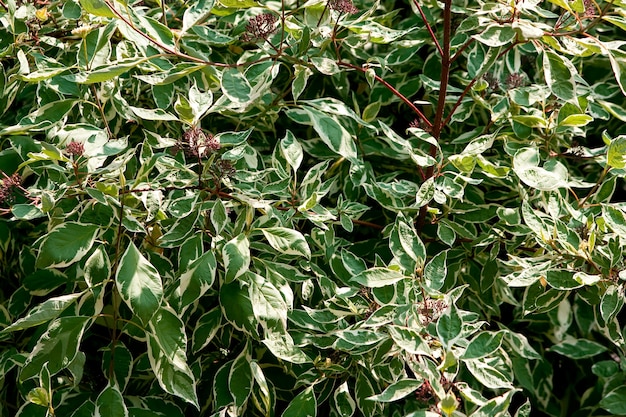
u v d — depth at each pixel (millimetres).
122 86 1295
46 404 1075
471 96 1322
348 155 1203
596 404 1351
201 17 1137
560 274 1150
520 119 1267
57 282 1239
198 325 1192
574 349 1330
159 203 1114
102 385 1264
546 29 1151
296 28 1205
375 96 1380
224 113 1311
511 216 1235
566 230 1162
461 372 1286
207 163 1156
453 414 1060
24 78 1139
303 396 1153
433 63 1424
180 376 1103
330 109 1219
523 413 1101
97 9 1074
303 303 1289
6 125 1349
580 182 1269
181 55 1130
